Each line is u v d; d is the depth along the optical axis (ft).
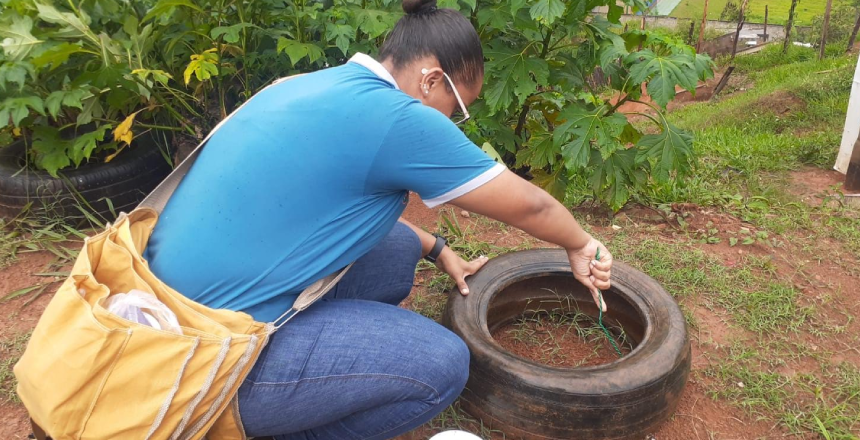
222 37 12.11
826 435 7.27
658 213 12.60
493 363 7.04
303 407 5.44
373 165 5.11
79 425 4.58
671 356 7.13
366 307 5.97
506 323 9.27
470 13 11.85
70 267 10.44
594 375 6.80
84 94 10.58
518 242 11.43
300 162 5.07
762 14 75.46
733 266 10.87
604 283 6.79
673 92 10.11
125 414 4.60
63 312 4.62
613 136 10.82
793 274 10.73
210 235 5.15
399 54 5.63
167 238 5.32
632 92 11.16
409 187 5.37
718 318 9.54
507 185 5.47
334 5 12.73
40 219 11.32
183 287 5.19
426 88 5.65
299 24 12.20
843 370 8.42
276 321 5.40
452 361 5.83
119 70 10.69
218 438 5.35
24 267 10.41
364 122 5.03
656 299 8.23
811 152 16.42
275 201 5.11
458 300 8.18
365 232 5.45
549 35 11.71
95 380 4.51
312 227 5.22
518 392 6.82
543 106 12.94
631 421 6.79
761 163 15.61
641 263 10.85
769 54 51.34
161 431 4.71
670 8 78.95
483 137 12.84
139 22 12.10
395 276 7.75
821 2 81.20
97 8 11.69
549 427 6.81
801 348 8.86
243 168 5.13
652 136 11.03
